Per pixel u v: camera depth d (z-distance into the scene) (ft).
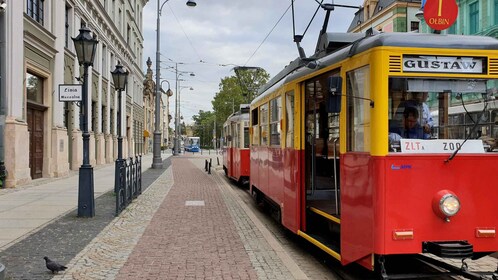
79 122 76.79
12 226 28.55
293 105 24.75
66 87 32.09
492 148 17.01
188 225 30.17
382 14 139.54
